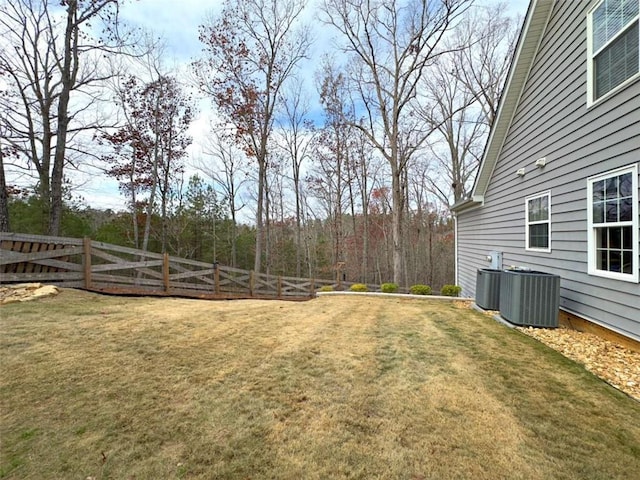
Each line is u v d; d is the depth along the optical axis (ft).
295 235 96.32
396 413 8.15
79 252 20.76
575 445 7.08
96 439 6.72
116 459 6.20
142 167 51.52
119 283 23.27
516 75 22.12
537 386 9.86
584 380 10.35
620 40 13.52
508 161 25.04
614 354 12.55
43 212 37.93
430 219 80.02
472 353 12.70
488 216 29.48
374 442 6.98
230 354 11.66
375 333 15.44
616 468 6.39
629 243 13.05
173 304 19.93
